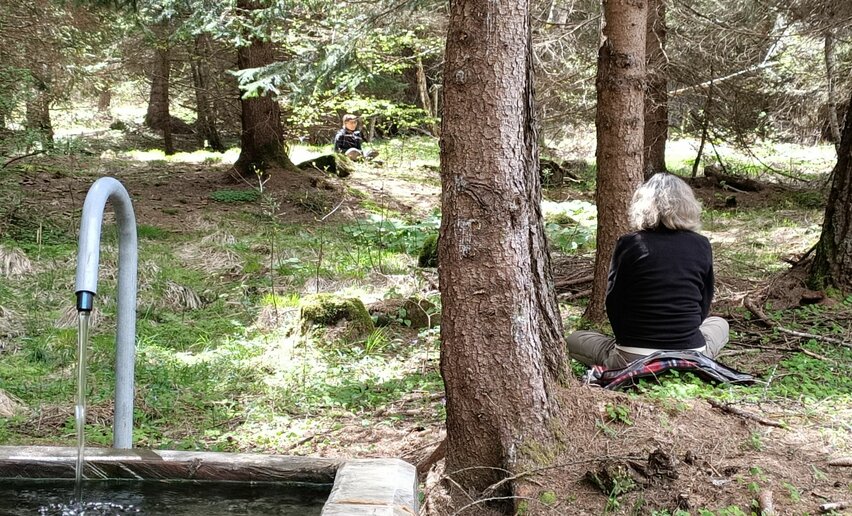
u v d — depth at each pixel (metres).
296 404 5.12
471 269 3.40
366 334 6.46
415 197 14.80
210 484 2.51
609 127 5.97
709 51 13.68
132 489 2.51
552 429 3.51
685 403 3.99
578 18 13.25
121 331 2.95
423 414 4.83
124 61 21.02
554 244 10.41
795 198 14.24
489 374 3.43
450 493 3.45
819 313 6.43
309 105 18.58
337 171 15.89
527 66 3.41
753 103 14.57
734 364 5.32
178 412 4.98
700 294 4.61
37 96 11.37
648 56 12.26
